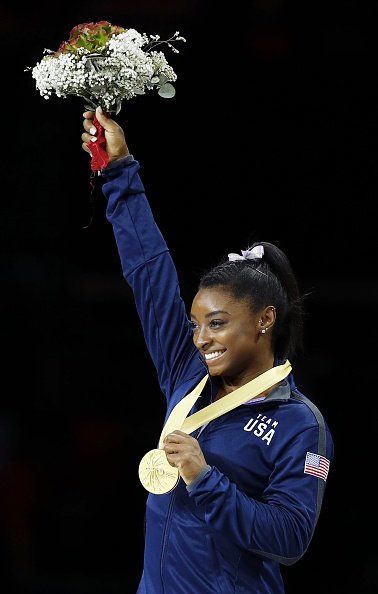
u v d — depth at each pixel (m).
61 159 30.25
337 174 31.02
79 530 25.95
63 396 28.45
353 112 31.16
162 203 30.92
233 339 11.06
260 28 31.42
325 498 27.69
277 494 10.77
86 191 30.28
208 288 11.20
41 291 29.14
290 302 11.60
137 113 31.00
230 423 11.21
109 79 11.47
